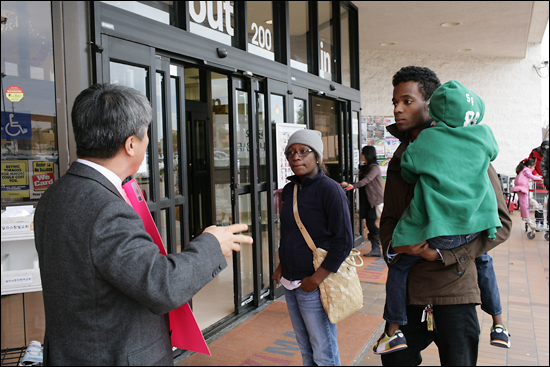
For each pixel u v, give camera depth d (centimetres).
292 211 202
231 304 392
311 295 195
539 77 938
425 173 141
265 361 276
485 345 281
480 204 139
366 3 618
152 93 270
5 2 219
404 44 838
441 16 647
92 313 107
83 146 114
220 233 122
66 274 106
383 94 920
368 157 546
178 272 106
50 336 111
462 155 140
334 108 604
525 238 689
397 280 164
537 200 692
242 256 380
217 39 346
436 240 146
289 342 307
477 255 149
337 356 201
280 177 411
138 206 123
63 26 228
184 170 310
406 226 144
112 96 114
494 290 185
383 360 176
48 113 230
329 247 195
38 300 236
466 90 148
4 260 231
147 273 102
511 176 930
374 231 555
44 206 114
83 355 107
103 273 103
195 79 620
